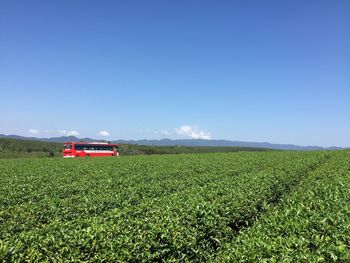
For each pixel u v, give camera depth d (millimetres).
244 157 48469
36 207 13562
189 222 10062
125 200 15047
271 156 49969
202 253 9461
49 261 7461
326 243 7113
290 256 6691
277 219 9445
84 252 7875
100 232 8617
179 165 35000
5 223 11852
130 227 9195
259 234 8375
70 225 9500
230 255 7691
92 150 69750
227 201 12727
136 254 8125
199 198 12484
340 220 8359
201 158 47875
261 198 14688
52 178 25031
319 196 12250
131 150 94688
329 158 43781
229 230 11078
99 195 16141
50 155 82688
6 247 7449
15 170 31016
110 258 7711
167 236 8875
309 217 9102
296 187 20469
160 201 13148
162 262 8641
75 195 18281
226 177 22125
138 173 27688
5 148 91125
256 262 6926
